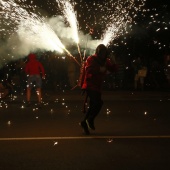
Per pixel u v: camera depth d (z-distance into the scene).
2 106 19.86
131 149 10.27
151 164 8.91
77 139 11.50
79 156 9.60
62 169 8.55
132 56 31.09
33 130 12.94
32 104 20.78
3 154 9.83
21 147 10.54
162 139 11.45
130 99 23.25
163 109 18.41
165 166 8.75
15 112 17.52
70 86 28.59
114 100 22.72
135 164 8.91
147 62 30.70
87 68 11.97
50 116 16.16
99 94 12.09
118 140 11.34
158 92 26.23
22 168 8.64
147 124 14.02
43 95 24.53
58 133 12.41
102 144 10.85
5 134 12.29
